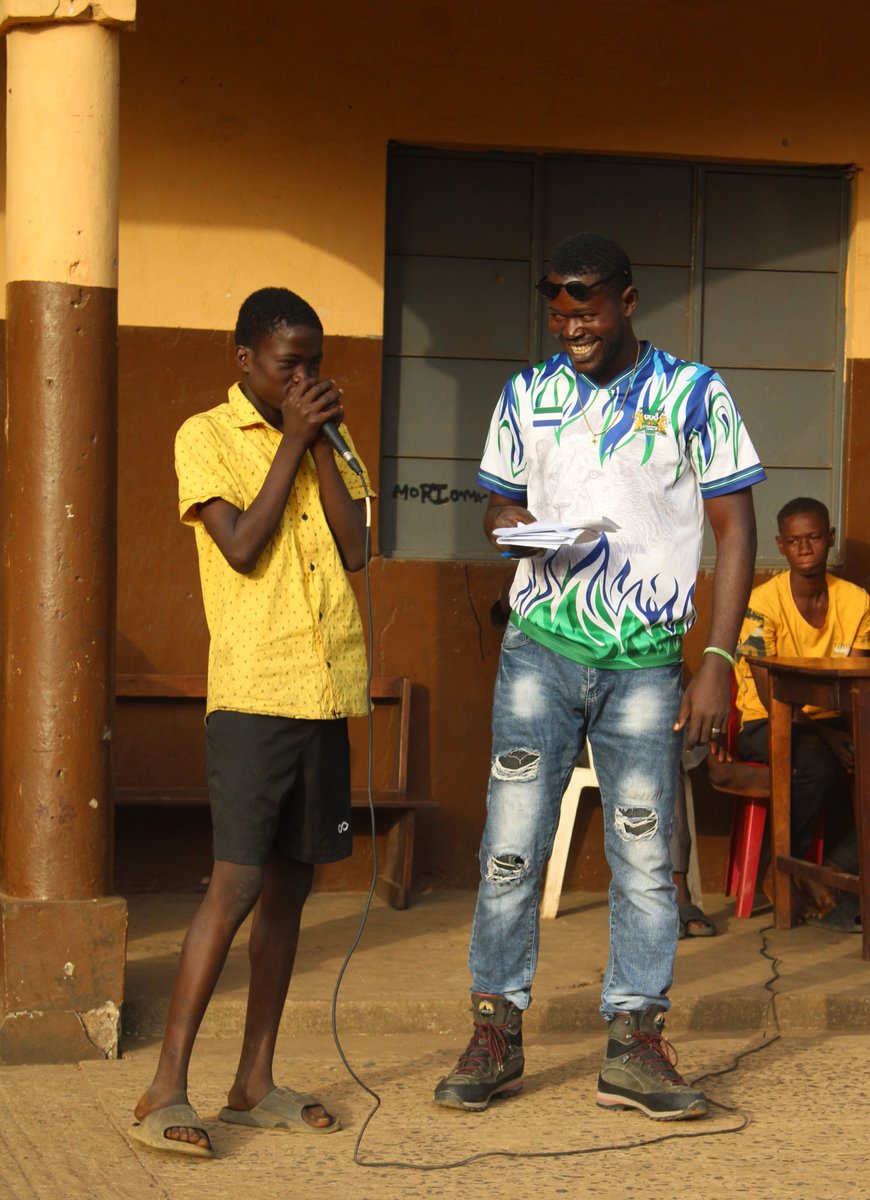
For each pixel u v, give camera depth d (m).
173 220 5.89
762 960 5.12
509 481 3.87
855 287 6.37
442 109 6.05
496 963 3.71
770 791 5.65
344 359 6.03
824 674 5.11
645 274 6.32
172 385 5.92
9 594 4.22
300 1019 4.43
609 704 3.68
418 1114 3.66
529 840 3.69
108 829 4.25
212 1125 3.55
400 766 6.04
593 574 3.64
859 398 6.39
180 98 5.87
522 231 6.23
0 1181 3.19
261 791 3.34
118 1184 3.18
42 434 4.16
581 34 6.11
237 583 3.43
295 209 5.98
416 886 6.13
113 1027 4.16
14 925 4.09
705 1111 3.61
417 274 6.18
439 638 6.13
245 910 3.37
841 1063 4.15
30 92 4.15
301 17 5.93
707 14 6.18
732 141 6.24
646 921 3.66
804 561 5.81
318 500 3.52
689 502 3.72
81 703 4.19
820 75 6.28
